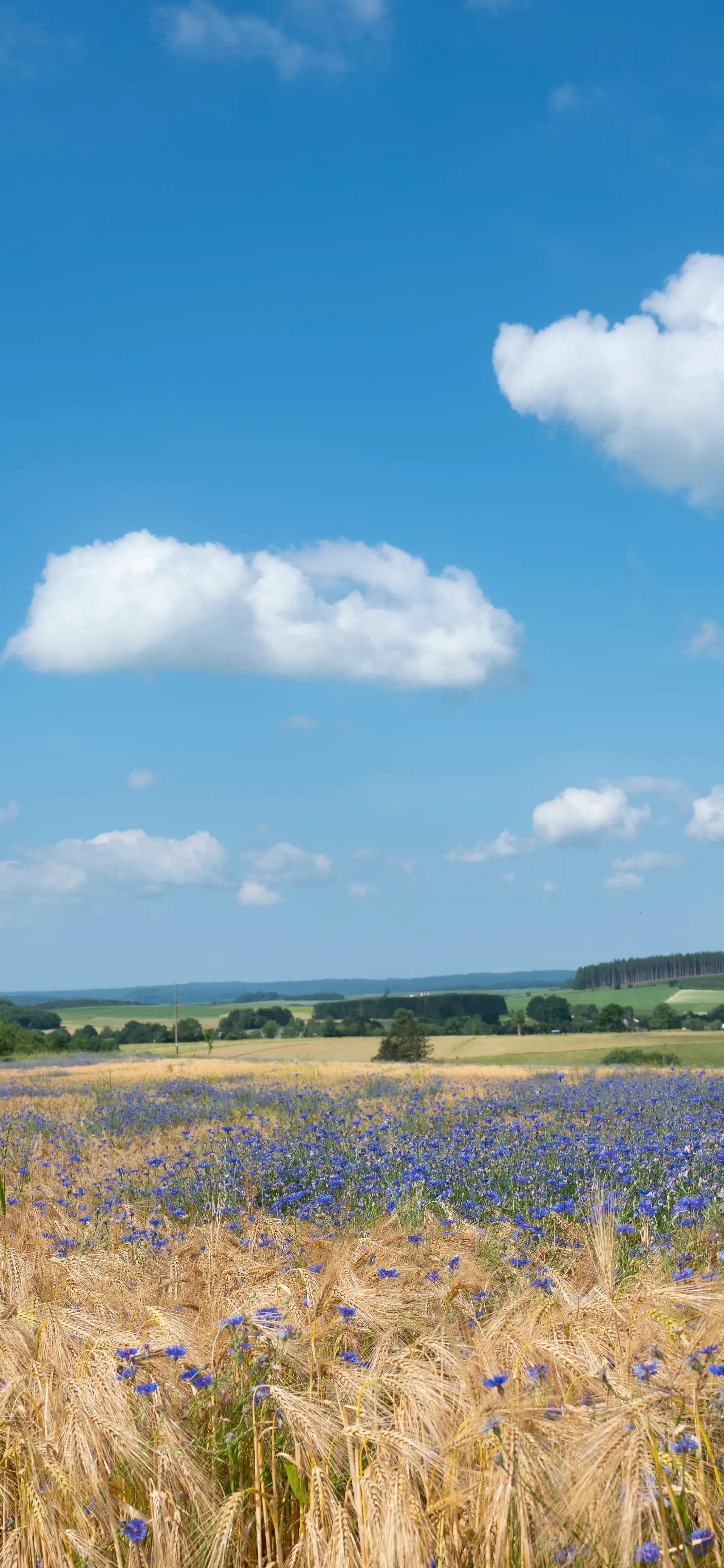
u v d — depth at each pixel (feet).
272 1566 9.66
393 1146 39.75
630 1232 20.57
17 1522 10.26
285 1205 34.40
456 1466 9.54
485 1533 8.97
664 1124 43.88
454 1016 414.41
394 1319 13.79
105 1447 10.75
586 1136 38.11
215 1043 339.16
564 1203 23.75
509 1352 11.68
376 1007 430.20
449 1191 31.07
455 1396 10.55
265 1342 12.77
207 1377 12.30
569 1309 12.63
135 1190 37.73
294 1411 10.52
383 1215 28.76
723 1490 8.95
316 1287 14.65
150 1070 153.79
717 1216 23.63
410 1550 8.63
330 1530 9.39
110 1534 9.84
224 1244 20.31
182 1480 10.41
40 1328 13.44
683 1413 9.73
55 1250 22.84
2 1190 24.77
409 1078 103.24
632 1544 8.19
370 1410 11.04
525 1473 8.82
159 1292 17.33
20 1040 297.74
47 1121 67.26
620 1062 165.99
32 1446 10.22
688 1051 172.65
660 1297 12.01
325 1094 80.23
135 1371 12.03
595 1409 9.77
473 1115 55.83
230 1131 48.85
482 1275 17.04
